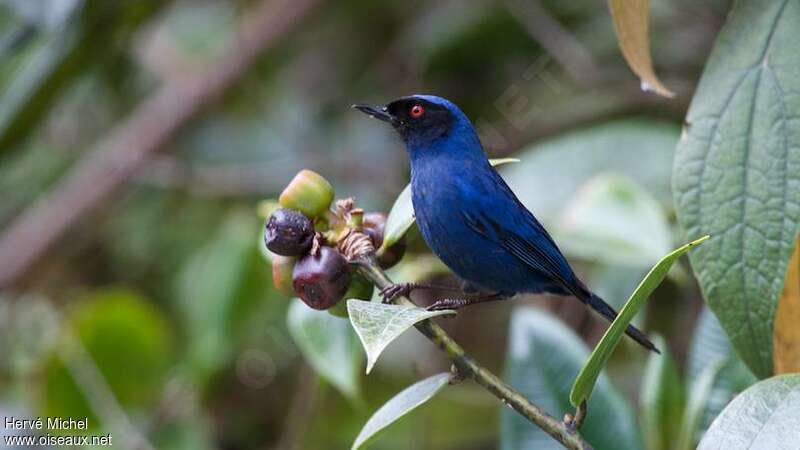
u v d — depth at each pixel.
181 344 13.69
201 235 14.43
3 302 13.41
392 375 12.14
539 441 7.42
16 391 12.86
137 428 11.05
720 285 6.49
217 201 14.43
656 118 12.95
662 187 10.36
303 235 6.05
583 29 13.69
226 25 15.39
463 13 13.90
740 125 6.59
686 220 6.62
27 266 13.63
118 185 13.83
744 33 6.75
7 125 10.83
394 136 14.23
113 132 14.31
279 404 13.12
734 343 6.48
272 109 14.77
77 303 13.70
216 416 13.06
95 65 11.80
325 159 14.26
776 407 5.32
